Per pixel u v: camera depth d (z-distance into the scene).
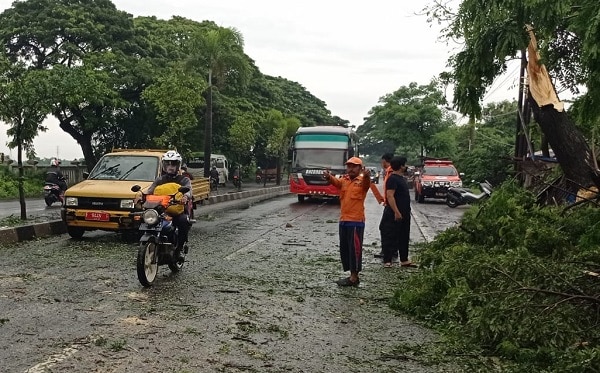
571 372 4.42
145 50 37.19
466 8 9.41
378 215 20.14
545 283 5.37
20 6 34.53
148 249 7.56
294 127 53.22
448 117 59.75
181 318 6.01
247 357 4.88
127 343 5.09
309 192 25.06
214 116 42.91
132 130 36.12
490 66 10.06
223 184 42.62
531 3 8.48
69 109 32.75
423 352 5.28
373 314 6.64
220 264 9.43
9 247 10.66
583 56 6.48
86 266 8.80
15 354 4.70
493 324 5.18
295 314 6.44
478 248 7.95
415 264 9.88
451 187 25.98
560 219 8.49
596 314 5.29
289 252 10.98
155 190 8.34
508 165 26.98
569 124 9.85
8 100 13.41
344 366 4.81
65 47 32.53
